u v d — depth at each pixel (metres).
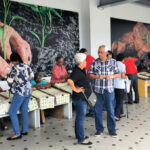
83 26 7.39
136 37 9.56
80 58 3.20
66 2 6.86
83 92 3.24
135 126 4.29
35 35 6.15
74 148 3.35
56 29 6.63
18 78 3.62
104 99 3.69
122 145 3.42
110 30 8.22
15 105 3.69
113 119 3.74
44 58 6.39
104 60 3.65
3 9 5.46
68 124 4.49
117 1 6.62
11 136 3.81
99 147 3.36
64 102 4.63
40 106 4.22
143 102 6.36
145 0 9.14
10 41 5.64
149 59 10.23
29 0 5.98
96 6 7.27
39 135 3.91
